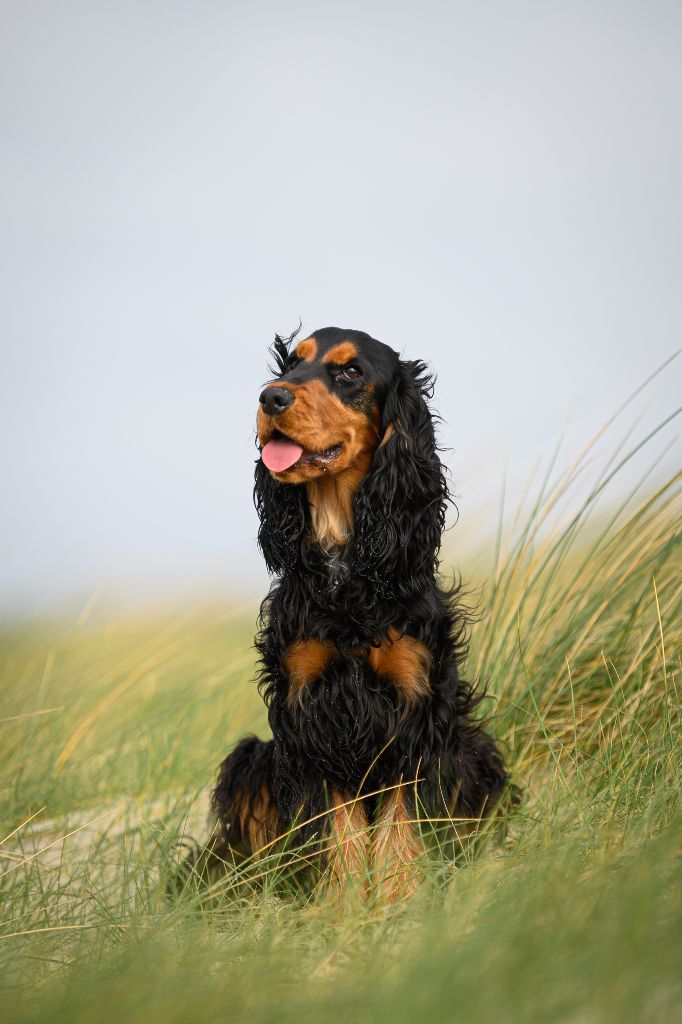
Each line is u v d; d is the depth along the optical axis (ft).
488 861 15.62
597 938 10.54
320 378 18.65
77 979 12.12
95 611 38.96
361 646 17.81
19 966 13.84
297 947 13.71
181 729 25.41
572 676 21.36
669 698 19.12
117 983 11.34
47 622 32.40
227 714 27.63
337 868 16.92
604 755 18.70
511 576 21.97
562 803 17.01
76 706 25.55
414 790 17.37
